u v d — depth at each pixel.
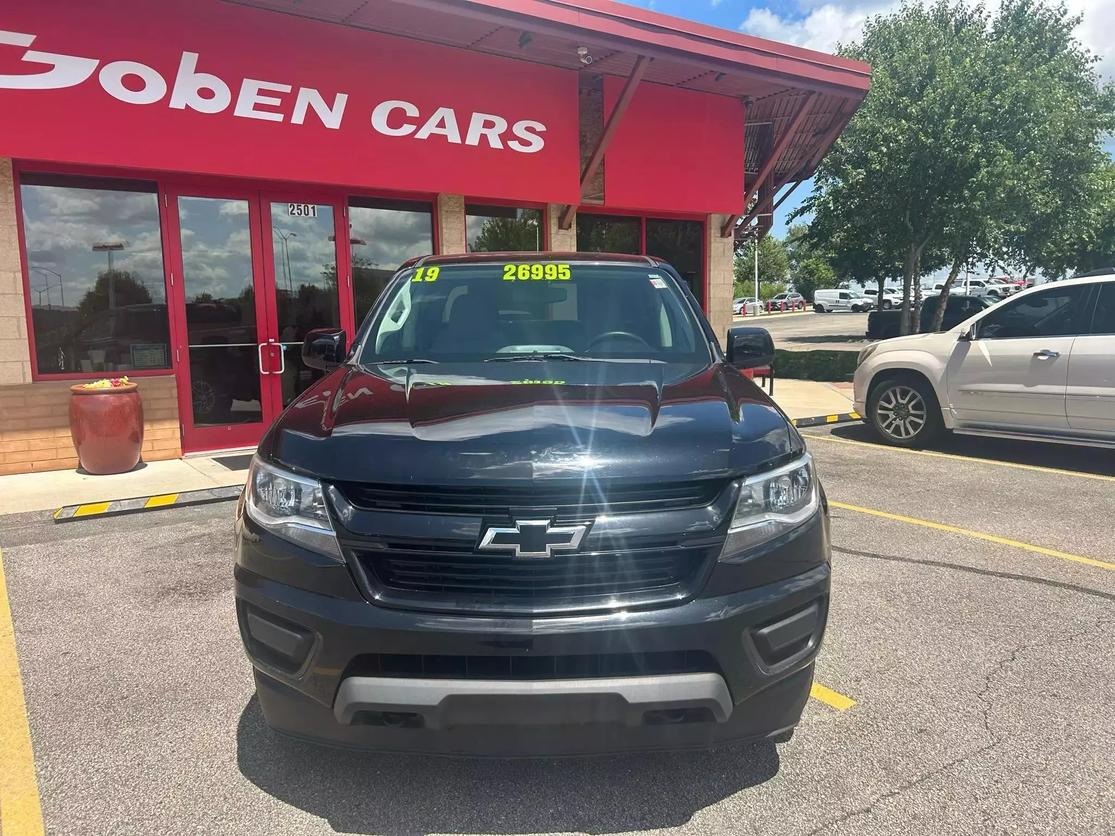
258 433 8.68
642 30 8.94
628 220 11.57
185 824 2.47
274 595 2.32
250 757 2.84
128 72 7.16
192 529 5.66
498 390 2.86
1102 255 28.80
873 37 19.58
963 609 4.14
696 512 2.29
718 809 2.53
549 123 9.86
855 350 23.48
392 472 2.28
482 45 9.05
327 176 8.34
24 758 2.85
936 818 2.48
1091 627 3.91
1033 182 14.66
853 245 17.94
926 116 14.62
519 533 2.19
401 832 2.43
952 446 8.73
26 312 7.38
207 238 8.23
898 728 3.01
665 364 3.35
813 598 2.43
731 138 11.82
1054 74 18.84
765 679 2.33
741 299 79.50
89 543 5.33
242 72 7.71
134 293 7.91
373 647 2.20
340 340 3.88
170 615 4.12
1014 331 7.65
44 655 3.67
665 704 2.20
